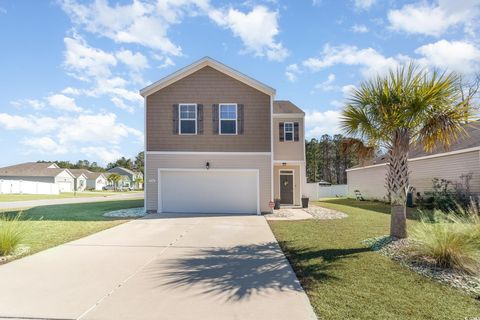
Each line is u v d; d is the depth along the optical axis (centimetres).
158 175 1439
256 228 1002
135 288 460
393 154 770
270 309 386
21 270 546
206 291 449
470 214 762
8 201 2494
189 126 1463
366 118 764
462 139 1497
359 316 361
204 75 1473
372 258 617
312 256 641
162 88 1466
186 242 791
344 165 4834
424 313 368
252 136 1459
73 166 9769
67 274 525
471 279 489
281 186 1880
